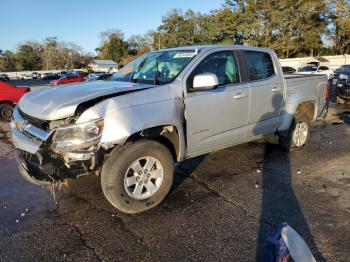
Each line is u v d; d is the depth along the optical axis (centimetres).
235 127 462
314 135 736
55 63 11206
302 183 448
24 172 362
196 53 428
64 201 401
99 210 377
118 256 293
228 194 414
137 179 356
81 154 323
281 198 402
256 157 559
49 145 322
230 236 321
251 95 475
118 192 341
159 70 434
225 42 5716
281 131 554
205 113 414
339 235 319
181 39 7462
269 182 452
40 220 358
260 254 292
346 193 414
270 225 339
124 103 340
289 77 577
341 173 484
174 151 401
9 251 303
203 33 6512
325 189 427
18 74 7981
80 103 330
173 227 338
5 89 1096
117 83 416
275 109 526
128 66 504
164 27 7606
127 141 353
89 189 433
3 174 512
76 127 317
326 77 641
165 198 403
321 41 5262
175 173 485
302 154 579
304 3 4822
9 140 790
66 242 316
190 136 404
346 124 867
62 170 332
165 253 296
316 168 506
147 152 356
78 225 346
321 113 641
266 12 5078
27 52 10850
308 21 5116
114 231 333
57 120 330
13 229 340
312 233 323
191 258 288
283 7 4944
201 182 453
